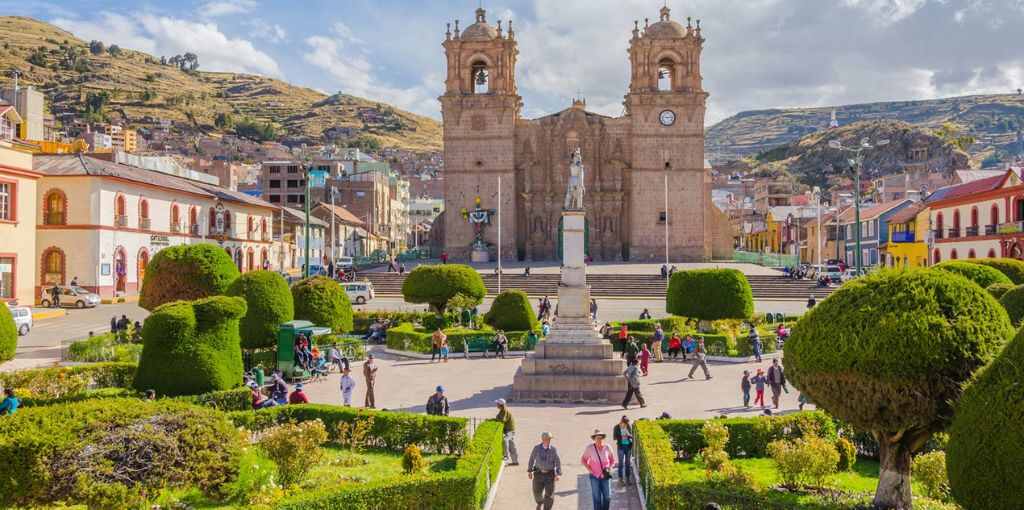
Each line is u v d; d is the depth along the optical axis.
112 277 63.44
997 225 65.12
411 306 63.41
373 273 79.81
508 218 89.81
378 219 139.50
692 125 89.06
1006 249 63.66
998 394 11.55
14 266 53.88
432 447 21.28
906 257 86.12
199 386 25.78
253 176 177.50
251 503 15.48
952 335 13.66
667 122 89.12
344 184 135.62
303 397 24.38
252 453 19.52
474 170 89.88
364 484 15.84
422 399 29.94
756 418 20.98
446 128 90.12
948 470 12.36
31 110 90.31
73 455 12.89
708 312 45.00
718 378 34.75
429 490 16.05
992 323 14.05
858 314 14.32
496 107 89.62
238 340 27.70
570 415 27.23
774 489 16.48
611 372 29.95
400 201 163.88
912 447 14.95
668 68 94.25
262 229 91.81
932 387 13.84
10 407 21.95
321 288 41.66
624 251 92.00
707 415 27.05
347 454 20.80
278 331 35.03
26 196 55.31
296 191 142.50
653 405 28.81
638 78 89.81
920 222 83.31
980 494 11.65
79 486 12.72
